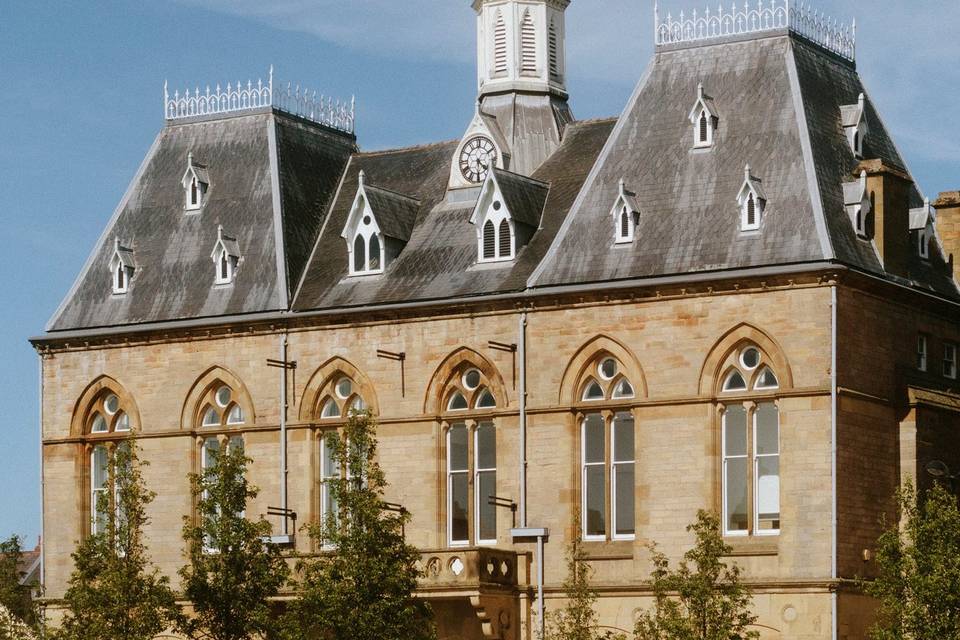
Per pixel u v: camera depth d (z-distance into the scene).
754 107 88.75
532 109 98.38
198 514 95.38
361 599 78.44
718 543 77.69
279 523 93.44
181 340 96.25
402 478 91.06
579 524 87.38
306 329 93.62
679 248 86.56
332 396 93.19
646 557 85.50
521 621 87.62
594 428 87.94
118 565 82.56
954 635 76.06
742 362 85.06
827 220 84.81
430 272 92.62
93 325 98.44
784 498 83.44
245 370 94.75
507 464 88.88
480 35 100.44
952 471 88.81
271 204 97.81
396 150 102.31
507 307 89.31
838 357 83.25
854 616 82.94
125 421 97.81
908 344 88.31
